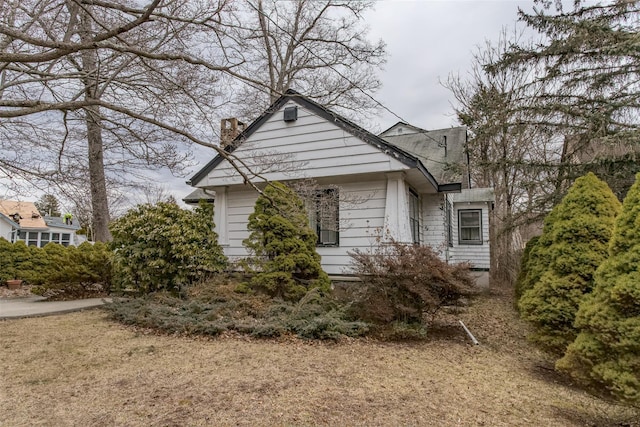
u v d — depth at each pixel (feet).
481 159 44.16
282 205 24.36
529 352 18.71
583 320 11.34
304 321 19.53
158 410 10.28
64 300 30.50
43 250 45.96
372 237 26.40
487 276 44.50
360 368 14.56
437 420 10.21
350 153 26.32
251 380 12.70
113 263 28.25
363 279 21.31
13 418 9.79
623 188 31.40
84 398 11.11
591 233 15.93
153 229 27.07
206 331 18.80
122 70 19.53
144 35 18.61
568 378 14.90
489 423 10.19
